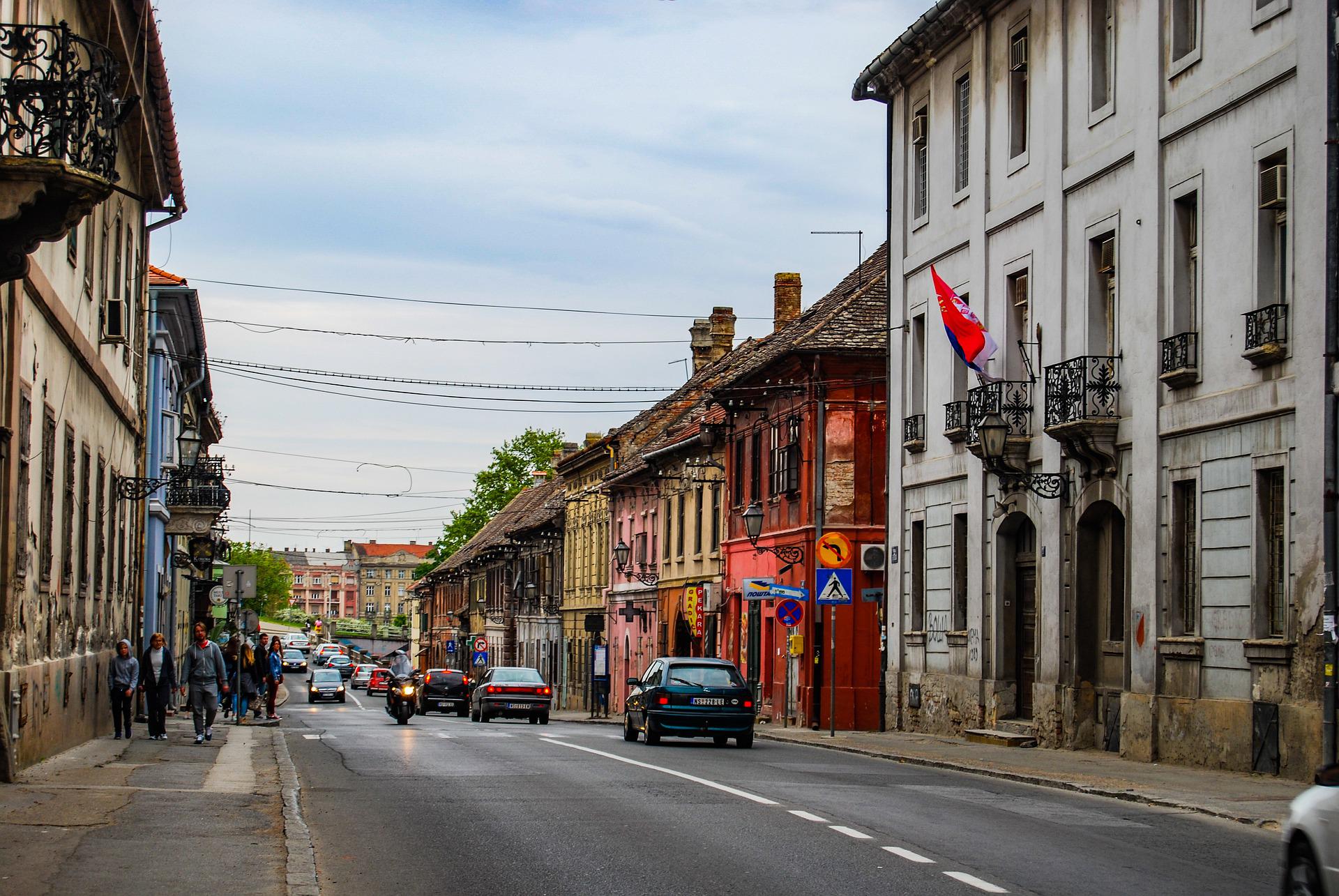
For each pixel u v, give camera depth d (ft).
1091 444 78.13
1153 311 74.90
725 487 157.48
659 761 72.59
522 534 279.49
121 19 72.54
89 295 77.92
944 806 51.72
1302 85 63.36
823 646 124.06
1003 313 92.43
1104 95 82.53
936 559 102.53
